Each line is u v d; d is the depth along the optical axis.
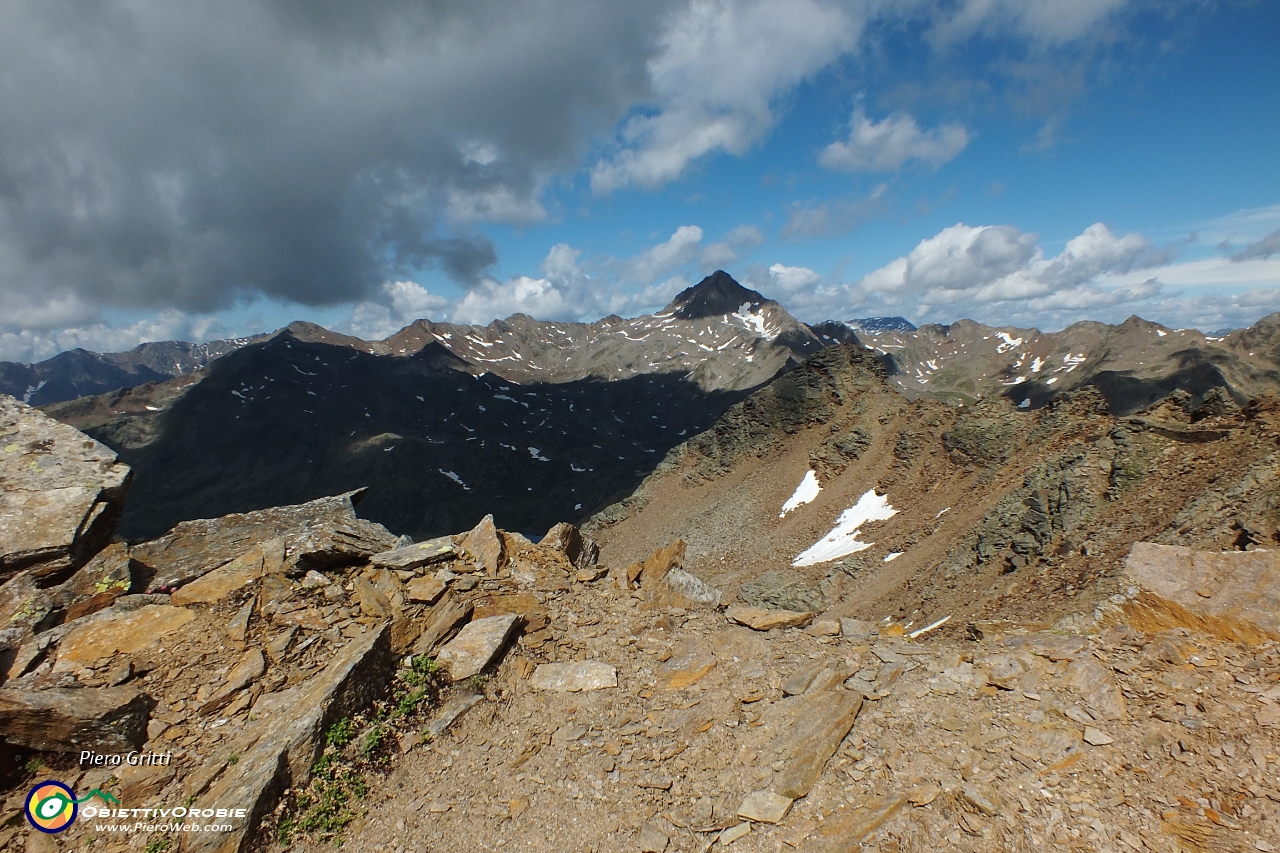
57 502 12.80
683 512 111.69
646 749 10.00
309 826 8.26
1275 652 9.56
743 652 12.52
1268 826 7.16
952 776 8.58
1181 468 38.81
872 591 53.47
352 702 10.00
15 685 9.79
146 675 10.40
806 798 8.60
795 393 117.56
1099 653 10.64
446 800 8.98
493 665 12.00
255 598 12.37
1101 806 7.88
